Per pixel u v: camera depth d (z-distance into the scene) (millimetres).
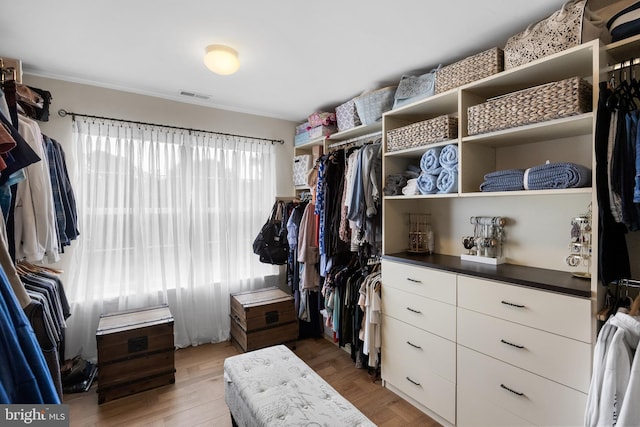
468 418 1667
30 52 1941
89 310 2432
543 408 1371
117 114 2570
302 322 3102
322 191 2607
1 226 1066
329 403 1362
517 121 1516
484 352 1595
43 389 708
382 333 2219
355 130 2658
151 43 1833
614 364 1087
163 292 2721
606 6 1522
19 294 905
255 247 3082
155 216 2719
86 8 1492
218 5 1474
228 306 3062
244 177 3186
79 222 2410
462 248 2176
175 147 2812
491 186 1664
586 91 1347
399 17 1565
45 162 1593
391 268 2143
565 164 1384
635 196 1086
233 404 1594
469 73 1770
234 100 2867
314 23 1623
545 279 1462
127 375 2113
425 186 2000
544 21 1472
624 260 1275
